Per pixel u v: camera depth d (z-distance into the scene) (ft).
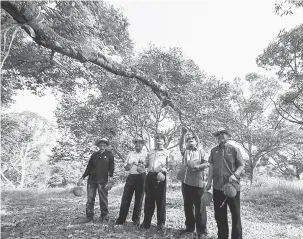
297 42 45.14
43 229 18.20
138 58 33.32
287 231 18.24
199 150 17.65
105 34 26.27
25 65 33.09
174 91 33.24
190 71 34.71
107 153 21.70
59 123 51.06
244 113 104.06
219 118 32.96
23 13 15.96
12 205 32.58
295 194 32.40
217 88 34.53
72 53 21.13
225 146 15.06
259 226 19.60
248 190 38.06
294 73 48.47
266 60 50.03
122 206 19.38
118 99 41.42
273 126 106.32
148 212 18.28
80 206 30.83
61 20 20.33
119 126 45.91
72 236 16.19
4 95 40.98
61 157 54.75
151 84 29.45
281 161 113.80
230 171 14.57
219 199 14.66
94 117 46.44
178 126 44.09
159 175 17.65
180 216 22.90
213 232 17.92
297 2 31.01
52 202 35.58
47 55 33.12
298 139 93.76
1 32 16.17
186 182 17.02
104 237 15.98
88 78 38.78
